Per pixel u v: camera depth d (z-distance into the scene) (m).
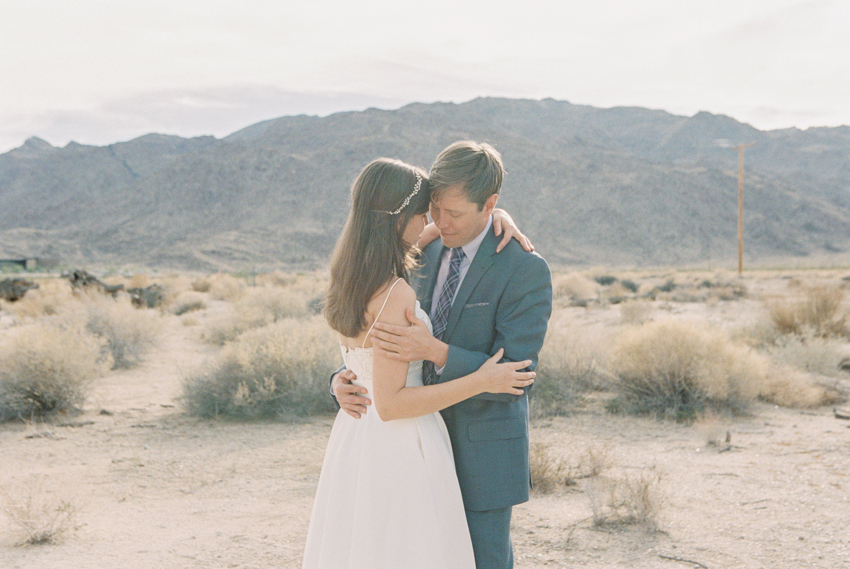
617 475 5.14
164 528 4.28
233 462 5.79
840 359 9.86
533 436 6.37
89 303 14.55
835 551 3.67
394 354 2.10
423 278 2.61
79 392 7.89
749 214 175.88
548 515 4.37
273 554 3.83
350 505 2.32
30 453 6.12
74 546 4.00
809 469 5.24
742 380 7.45
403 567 2.20
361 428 2.36
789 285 31.56
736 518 4.23
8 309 21.56
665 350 7.53
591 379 8.43
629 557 3.69
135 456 6.00
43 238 164.25
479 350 2.34
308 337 8.88
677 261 144.38
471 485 2.35
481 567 2.35
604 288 32.16
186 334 15.24
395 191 2.15
